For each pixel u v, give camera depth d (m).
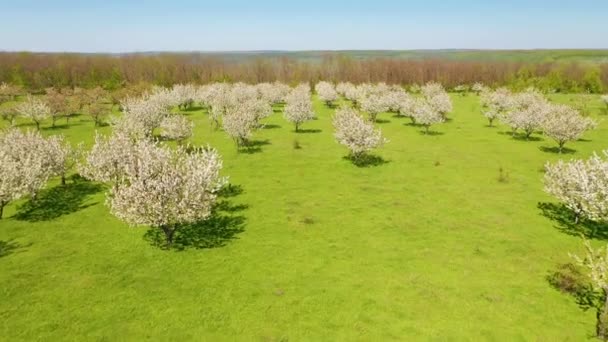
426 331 22.02
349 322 22.80
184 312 23.64
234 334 21.89
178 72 177.62
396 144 66.62
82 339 21.45
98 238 33.38
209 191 37.44
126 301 24.69
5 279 27.16
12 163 36.47
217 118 84.38
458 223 35.97
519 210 38.84
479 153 60.66
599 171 32.12
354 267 28.59
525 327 22.34
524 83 149.75
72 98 96.50
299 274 27.73
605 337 21.23
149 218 28.84
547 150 61.94
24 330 22.14
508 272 27.88
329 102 111.56
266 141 68.38
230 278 27.25
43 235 34.03
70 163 48.09
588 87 143.88
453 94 147.25
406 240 32.75
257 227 35.34
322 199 42.19
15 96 129.50
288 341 21.38
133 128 57.19
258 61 197.50
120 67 185.12
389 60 198.25
